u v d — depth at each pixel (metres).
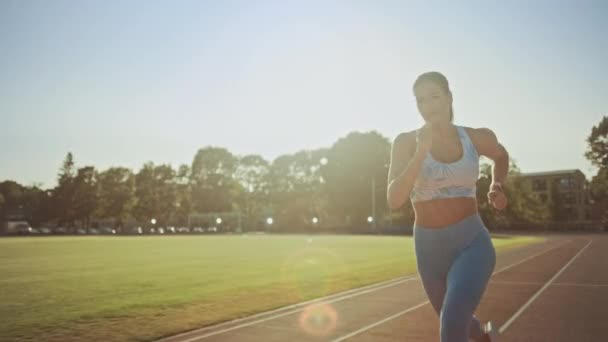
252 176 111.44
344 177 80.31
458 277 2.30
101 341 6.25
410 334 6.52
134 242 43.84
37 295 10.38
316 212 97.06
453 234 2.46
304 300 9.47
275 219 102.69
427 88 2.48
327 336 6.43
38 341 6.24
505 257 22.28
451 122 2.63
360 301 9.34
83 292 10.79
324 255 23.48
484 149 2.62
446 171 2.45
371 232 74.50
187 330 6.89
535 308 8.60
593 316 7.84
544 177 110.00
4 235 80.31
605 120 53.44
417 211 2.61
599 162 53.91
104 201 101.94
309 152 100.75
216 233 93.19
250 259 21.09
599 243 36.97
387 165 80.38
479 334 2.69
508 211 74.75
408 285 11.74
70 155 103.31
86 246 35.25
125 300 9.55
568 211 107.38
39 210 102.81
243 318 7.73
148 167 110.75
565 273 14.91
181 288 11.34
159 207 109.75
